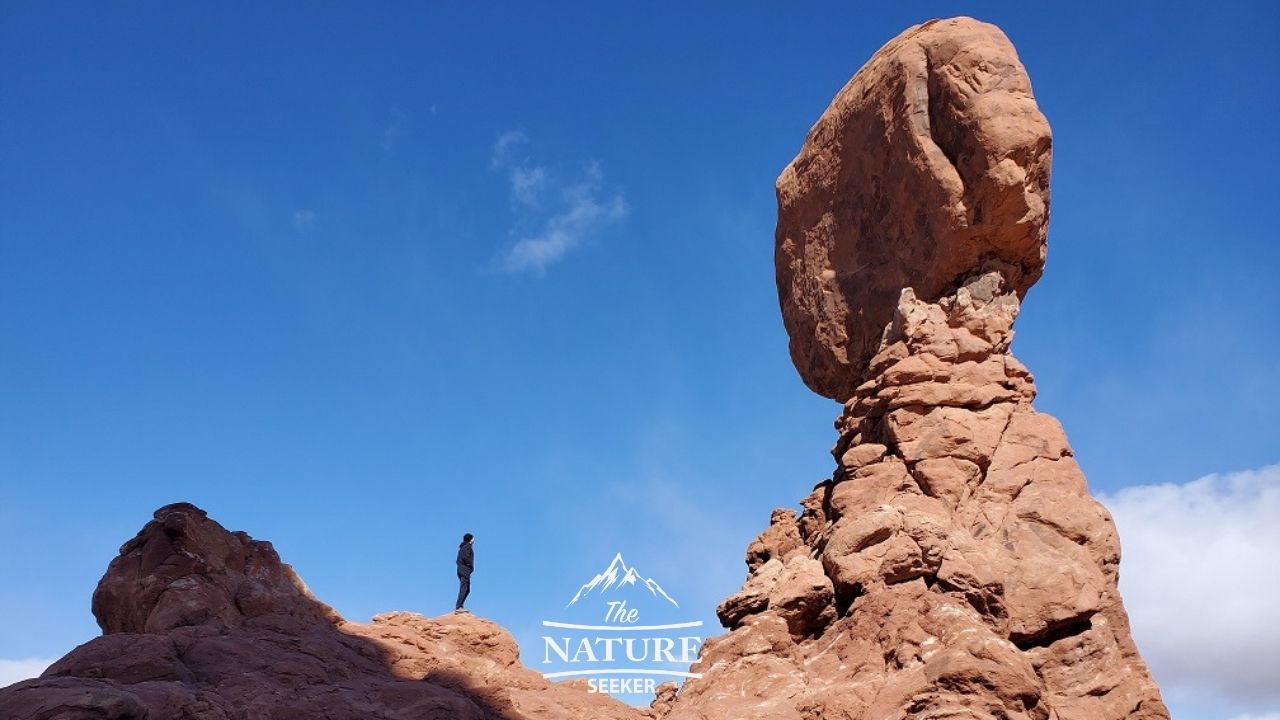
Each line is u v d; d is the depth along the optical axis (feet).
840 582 83.15
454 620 93.15
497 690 83.56
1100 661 79.82
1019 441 89.20
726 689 81.10
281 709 70.13
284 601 85.56
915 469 87.81
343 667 79.00
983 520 85.25
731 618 87.40
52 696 60.18
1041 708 75.56
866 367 103.65
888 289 101.50
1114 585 84.23
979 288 94.48
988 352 92.22
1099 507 86.53
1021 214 91.97
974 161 92.32
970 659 74.18
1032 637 80.33
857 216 105.50
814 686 79.05
